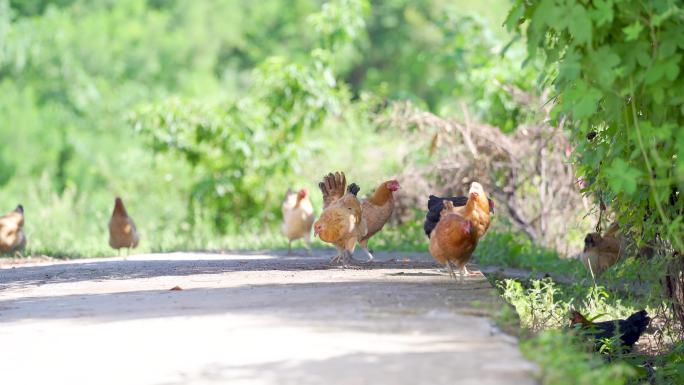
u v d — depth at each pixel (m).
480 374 8.76
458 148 27.20
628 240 16.30
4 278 19.56
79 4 55.44
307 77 35.47
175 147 35.91
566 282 21.19
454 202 19.53
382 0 66.69
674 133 11.87
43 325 12.35
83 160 50.47
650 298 16.20
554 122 14.01
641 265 16.98
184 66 57.94
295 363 9.46
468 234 14.76
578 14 11.11
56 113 51.59
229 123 35.47
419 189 27.89
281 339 10.52
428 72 63.41
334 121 37.41
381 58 66.88
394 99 32.66
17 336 11.68
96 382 9.38
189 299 13.93
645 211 14.66
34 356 10.55
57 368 9.98
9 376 9.75
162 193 38.12
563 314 16.30
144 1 57.41
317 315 11.80
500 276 20.50
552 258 24.05
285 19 64.19
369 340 10.23
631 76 11.46
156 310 13.02
